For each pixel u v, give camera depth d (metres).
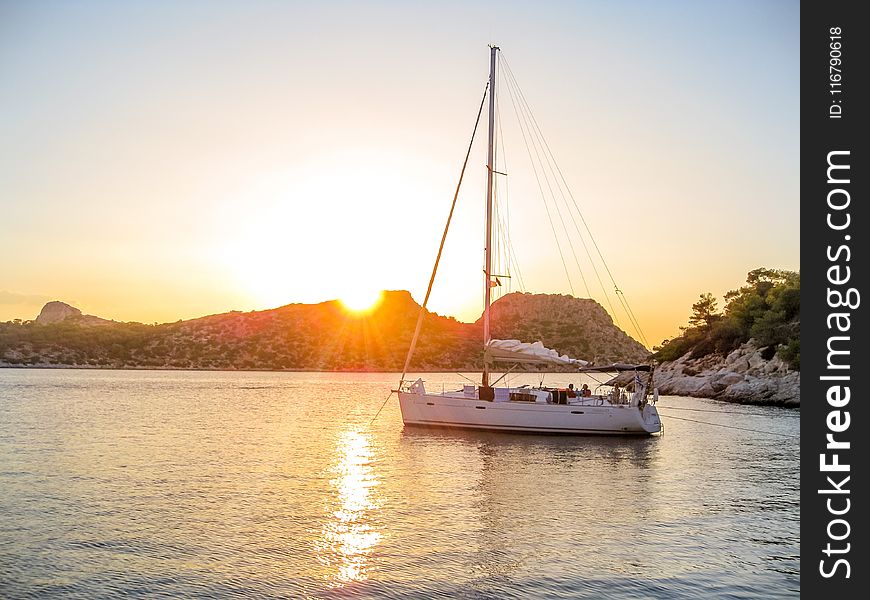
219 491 24.14
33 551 16.97
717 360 87.62
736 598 14.36
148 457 32.19
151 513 20.81
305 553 16.94
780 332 75.06
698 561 16.58
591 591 14.62
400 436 39.56
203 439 39.56
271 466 29.55
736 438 39.34
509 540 18.12
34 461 30.83
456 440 37.34
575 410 38.06
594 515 20.84
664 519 20.41
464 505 22.09
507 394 40.72
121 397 81.69
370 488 24.77
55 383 118.19
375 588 14.68
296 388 116.00
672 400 70.50
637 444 36.31
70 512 20.91
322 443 37.50
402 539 18.17
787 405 61.56
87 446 36.12
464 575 15.48
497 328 171.38
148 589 14.53
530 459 31.38
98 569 15.72
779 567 16.23
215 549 17.20
